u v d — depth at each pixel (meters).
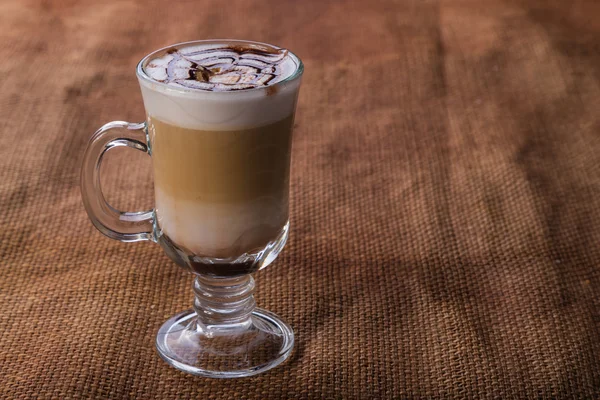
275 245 0.70
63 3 1.21
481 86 1.03
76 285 0.77
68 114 0.98
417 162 0.92
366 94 1.02
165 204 0.68
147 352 0.71
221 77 0.66
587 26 1.15
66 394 0.68
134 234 0.71
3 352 0.71
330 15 1.17
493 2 1.22
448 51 1.09
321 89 1.03
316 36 1.12
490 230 0.84
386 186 0.89
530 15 1.17
